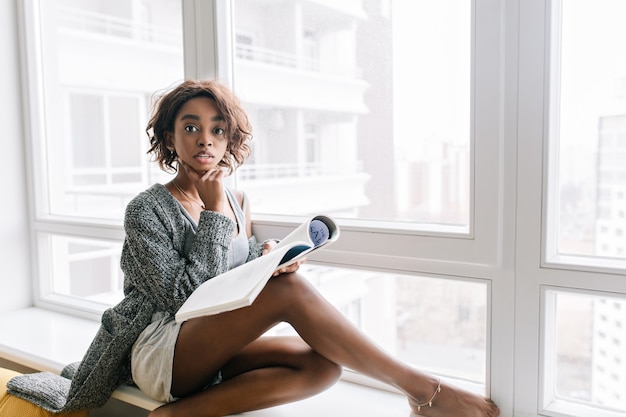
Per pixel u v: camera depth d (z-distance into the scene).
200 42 1.53
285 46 1.47
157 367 1.14
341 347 1.08
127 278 1.25
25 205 2.07
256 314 1.08
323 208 1.45
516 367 1.14
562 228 1.13
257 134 1.55
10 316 1.97
